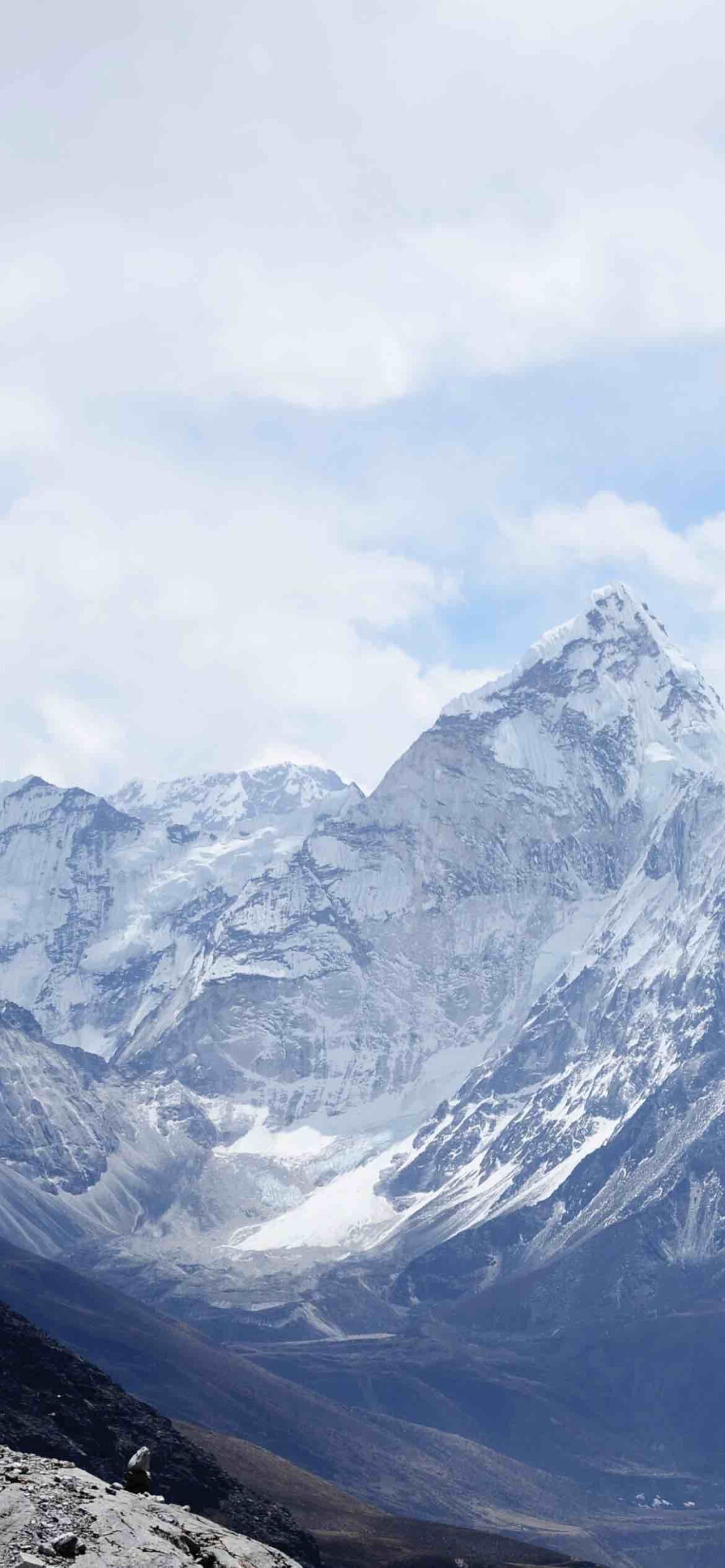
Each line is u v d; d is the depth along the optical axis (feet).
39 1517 178.19
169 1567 174.09
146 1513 187.83
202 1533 188.55
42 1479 188.14
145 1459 201.77
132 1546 176.35
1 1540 172.65
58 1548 172.14
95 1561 171.63
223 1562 182.91
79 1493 186.50
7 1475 187.73
